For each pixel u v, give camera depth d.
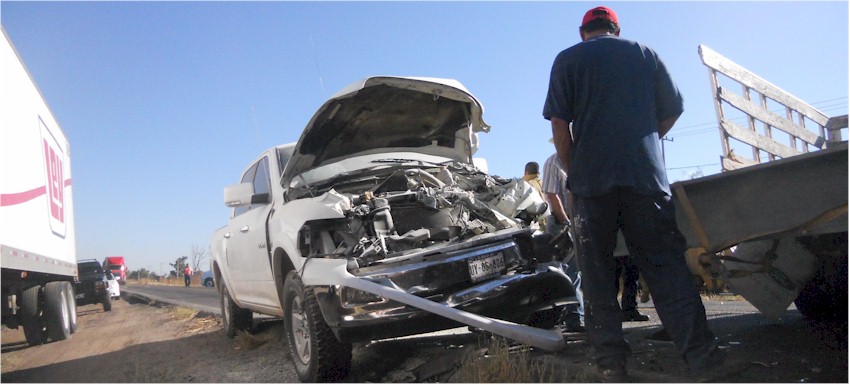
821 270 4.21
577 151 3.25
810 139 7.08
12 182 7.11
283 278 5.03
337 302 3.92
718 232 3.58
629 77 3.17
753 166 3.35
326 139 5.32
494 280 4.29
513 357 3.86
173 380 4.95
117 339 8.69
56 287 9.52
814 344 3.94
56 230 9.82
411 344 5.17
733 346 4.06
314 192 5.00
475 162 6.41
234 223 6.69
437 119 5.73
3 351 8.87
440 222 4.84
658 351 3.97
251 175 6.43
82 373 5.86
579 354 3.98
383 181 5.20
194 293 25.59
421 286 4.10
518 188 5.36
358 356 4.88
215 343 6.93
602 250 3.26
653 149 3.14
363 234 4.40
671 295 3.10
